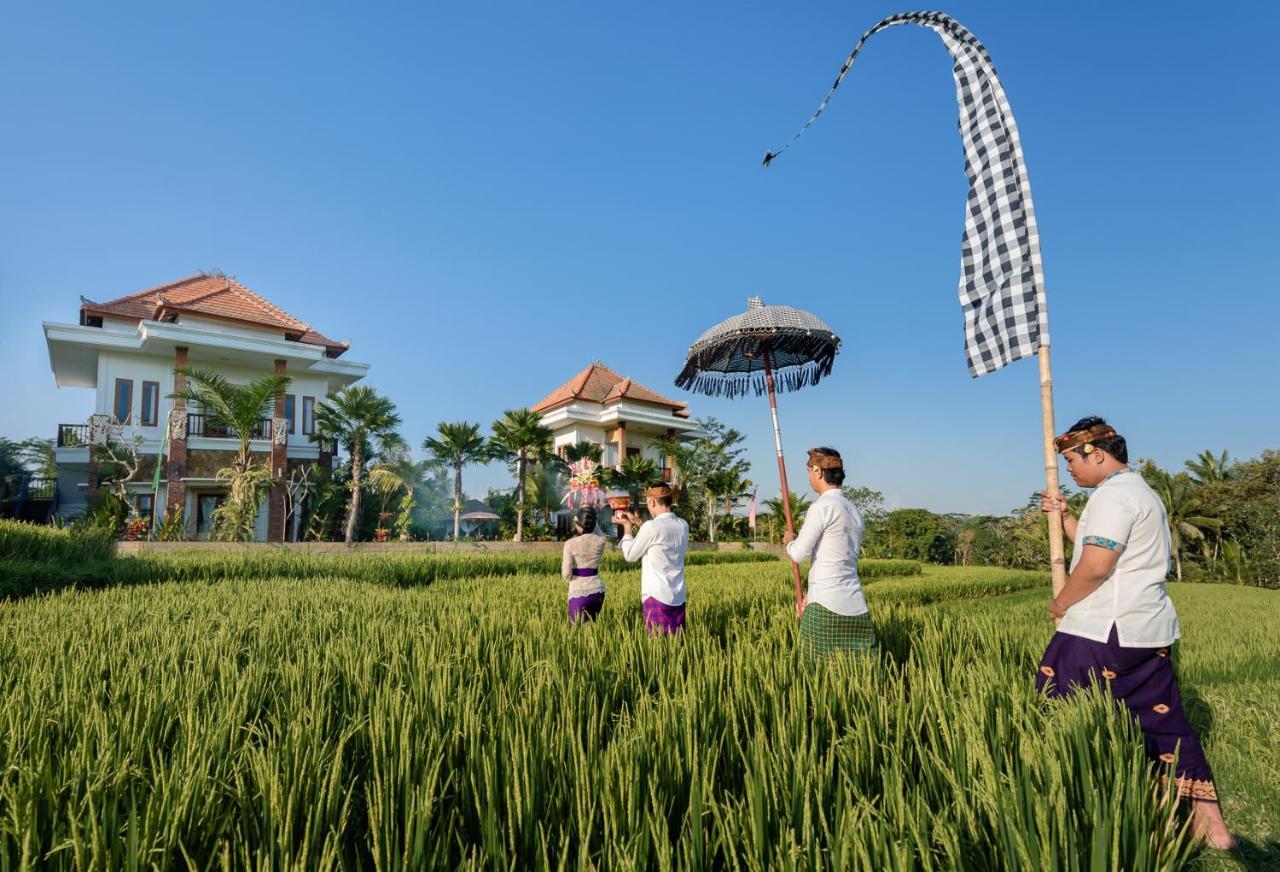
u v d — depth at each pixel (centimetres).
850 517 399
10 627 543
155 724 271
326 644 461
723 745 257
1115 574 304
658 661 374
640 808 202
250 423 1934
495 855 180
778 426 509
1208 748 393
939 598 1627
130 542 1579
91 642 462
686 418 3812
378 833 174
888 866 161
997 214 423
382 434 2352
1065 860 175
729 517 3453
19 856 176
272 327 2456
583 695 303
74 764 212
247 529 1881
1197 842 274
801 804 204
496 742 235
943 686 325
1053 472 379
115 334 2191
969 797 207
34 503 2723
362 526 2562
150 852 168
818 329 504
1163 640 295
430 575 1428
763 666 354
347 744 254
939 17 447
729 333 504
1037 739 231
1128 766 223
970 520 5422
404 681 350
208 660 394
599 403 3509
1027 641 480
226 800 210
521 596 846
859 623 390
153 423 2272
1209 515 4000
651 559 512
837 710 292
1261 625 1029
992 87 430
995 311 420
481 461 2433
